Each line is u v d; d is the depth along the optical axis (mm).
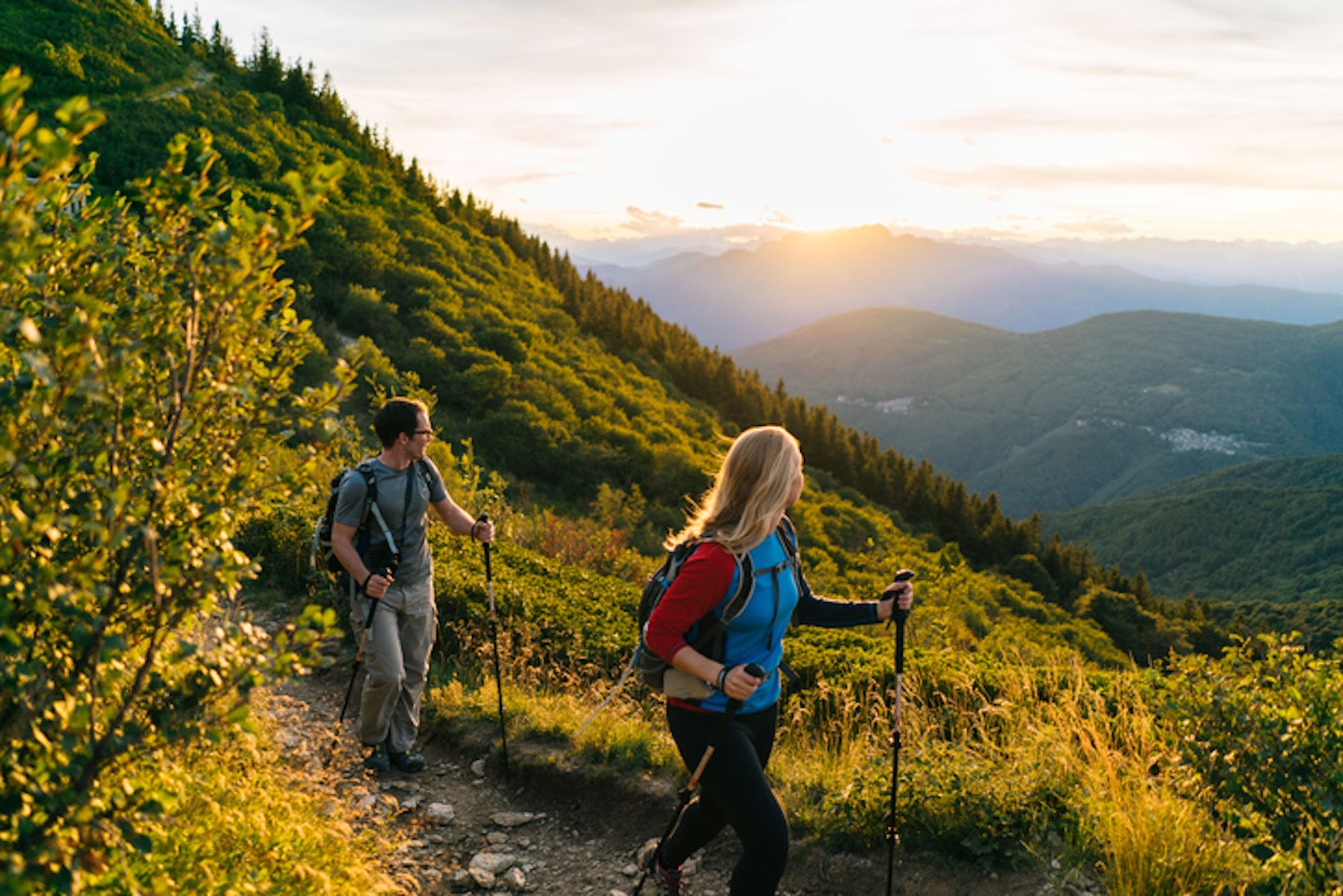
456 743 5395
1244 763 3688
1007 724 5551
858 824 4023
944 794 4004
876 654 7961
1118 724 4957
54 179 1803
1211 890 3336
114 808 1940
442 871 4102
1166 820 3598
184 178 2273
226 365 2186
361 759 4824
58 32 83312
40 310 2141
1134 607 95938
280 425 2355
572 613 8344
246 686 2021
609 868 4180
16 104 1611
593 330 128875
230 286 2016
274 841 2900
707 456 74375
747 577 2967
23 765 1894
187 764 3055
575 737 5129
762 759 3184
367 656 4891
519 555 11188
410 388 15414
